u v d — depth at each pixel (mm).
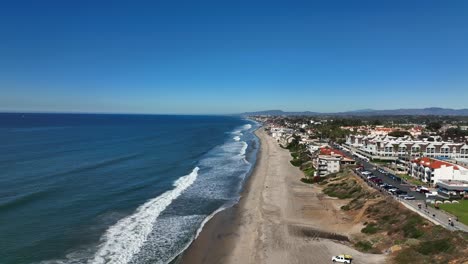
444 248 44438
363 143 143000
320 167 105250
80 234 54250
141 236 55094
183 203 74438
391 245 49688
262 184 93812
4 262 44219
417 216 55125
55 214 62531
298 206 73062
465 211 58594
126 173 100875
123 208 68438
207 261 47812
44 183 83125
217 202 76000
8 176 88812
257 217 66312
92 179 90562
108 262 45781
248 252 50875
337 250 50406
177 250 50750
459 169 81062
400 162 111500
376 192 72750
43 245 49625
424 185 83062
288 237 56219
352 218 63719
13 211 62625
